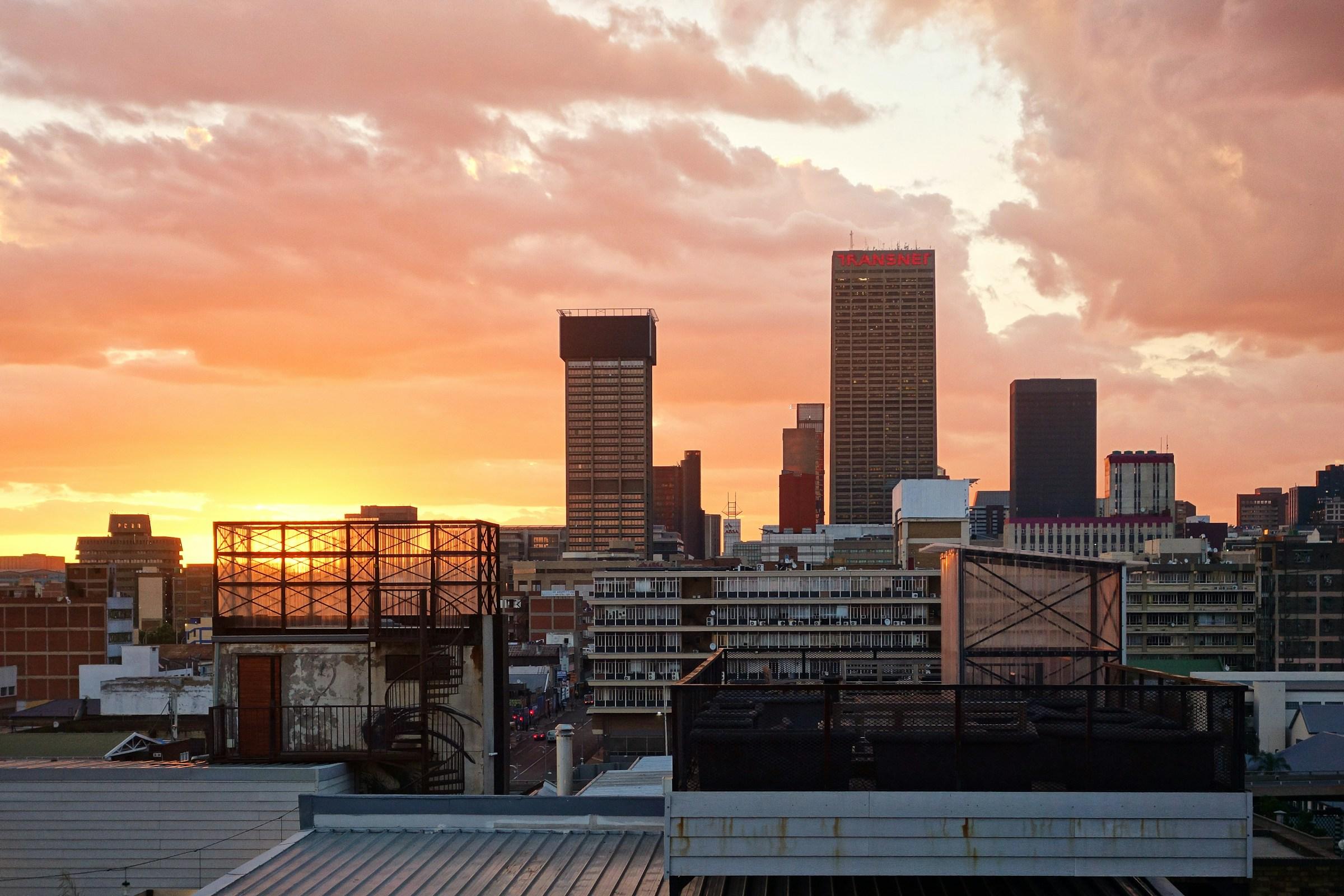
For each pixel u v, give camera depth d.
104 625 142.50
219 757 28.28
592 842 21.23
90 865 26.47
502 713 30.58
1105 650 28.56
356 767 28.42
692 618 120.56
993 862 14.43
